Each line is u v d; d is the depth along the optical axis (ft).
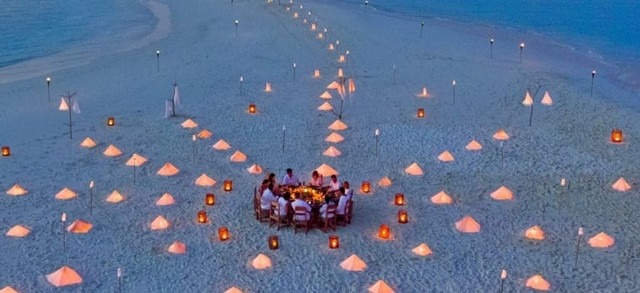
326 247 79.41
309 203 83.87
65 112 132.46
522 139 118.62
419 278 73.10
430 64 179.11
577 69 183.21
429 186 97.55
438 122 127.34
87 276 72.49
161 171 100.12
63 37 229.04
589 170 104.78
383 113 132.67
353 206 90.12
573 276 74.08
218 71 168.45
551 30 250.57
